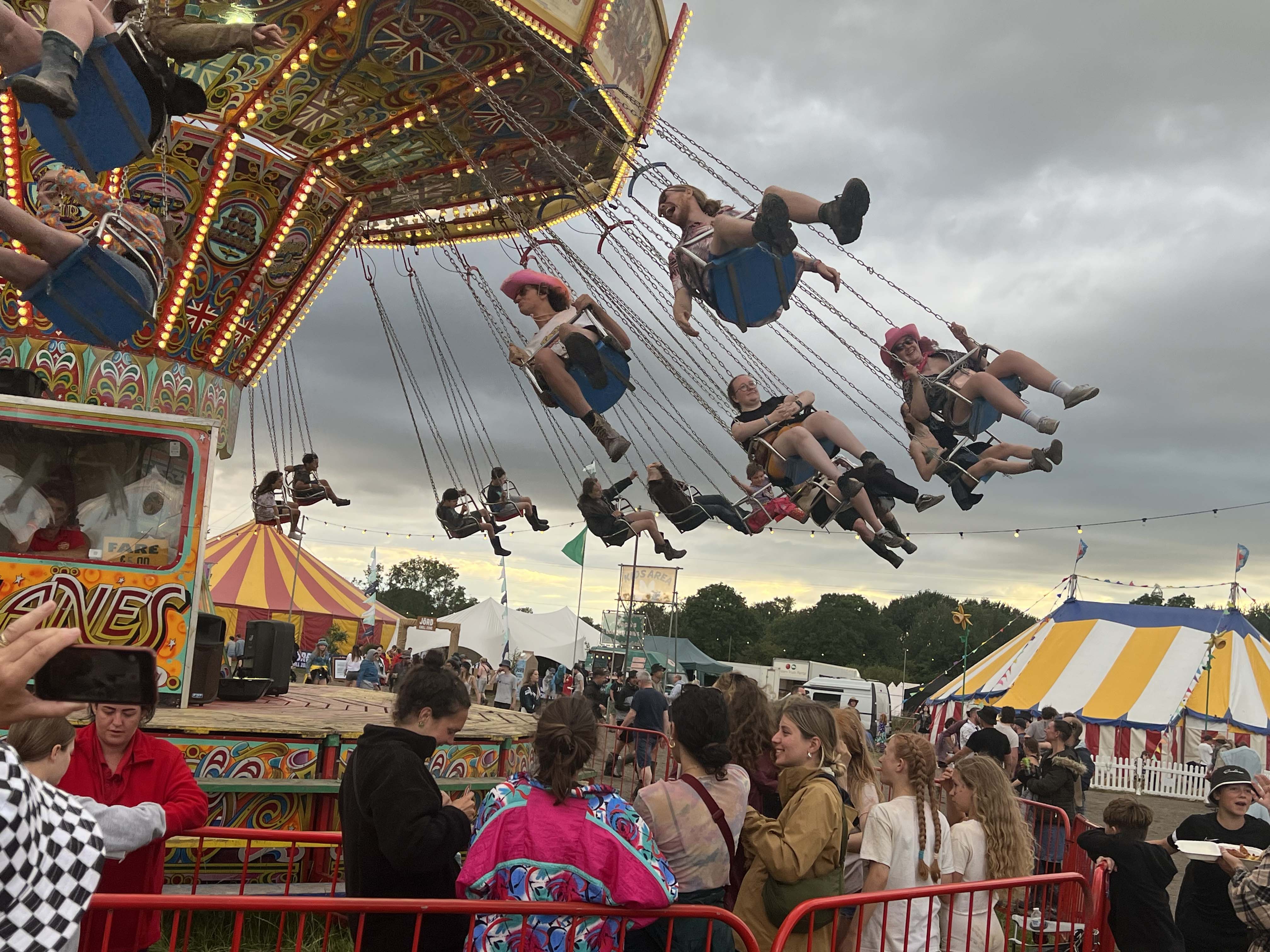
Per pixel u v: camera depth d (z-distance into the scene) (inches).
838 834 147.4
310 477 449.4
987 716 430.3
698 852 135.9
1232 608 885.8
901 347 314.0
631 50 315.3
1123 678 860.6
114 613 241.1
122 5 177.8
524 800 120.3
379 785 120.6
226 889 212.7
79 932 57.7
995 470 314.2
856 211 258.1
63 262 197.9
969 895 165.6
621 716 943.7
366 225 438.6
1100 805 677.9
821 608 3885.3
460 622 1307.8
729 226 281.4
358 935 110.9
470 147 375.2
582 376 304.3
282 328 359.9
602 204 351.3
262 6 279.3
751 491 339.3
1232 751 214.7
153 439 249.0
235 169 320.5
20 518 237.6
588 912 114.7
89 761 132.2
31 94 155.9
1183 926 208.7
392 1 283.3
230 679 304.8
